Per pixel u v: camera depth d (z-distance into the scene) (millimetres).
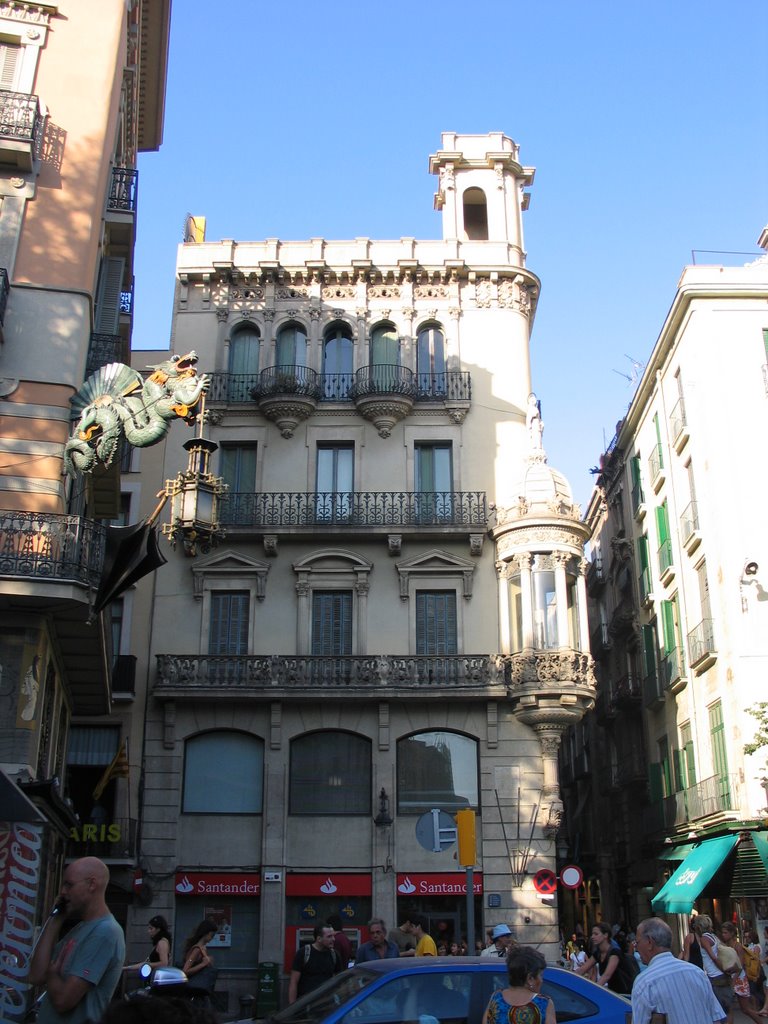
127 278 26047
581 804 46844
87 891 5973
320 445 33719
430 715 30609
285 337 35000
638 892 38656
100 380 17438
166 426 16297
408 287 35125
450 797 30062
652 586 37094
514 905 28828
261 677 30406
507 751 30250
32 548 17641
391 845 29422
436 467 33594
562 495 32062
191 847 29594
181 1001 4105
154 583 32000
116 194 23891
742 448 30344
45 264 19906
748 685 28047
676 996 6984
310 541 32375
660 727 36281
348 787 30188
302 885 29078
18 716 17547
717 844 27312
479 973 8938
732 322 31547
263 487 33094
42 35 21344
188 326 34938
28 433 18781
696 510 31500
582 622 31375
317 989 9594
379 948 13375
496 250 35531
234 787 30297
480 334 34812
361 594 31812
